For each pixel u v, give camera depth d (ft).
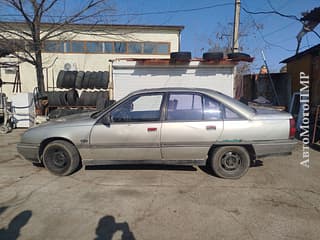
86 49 51.55
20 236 8.25
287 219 9.21
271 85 37.47
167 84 29.45
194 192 11.59
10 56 39.45
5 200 10.86
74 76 32.37
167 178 13.33
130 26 50.96
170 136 12.71
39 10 32.99
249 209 9.98
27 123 31.63
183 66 29.01
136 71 29.32
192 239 8.07
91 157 13.33
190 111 12.92
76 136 13.10
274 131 12.67
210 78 29.35
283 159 16.76
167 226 8.82
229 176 13.11
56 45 47.85
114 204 10.45
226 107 12.88
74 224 8.96
